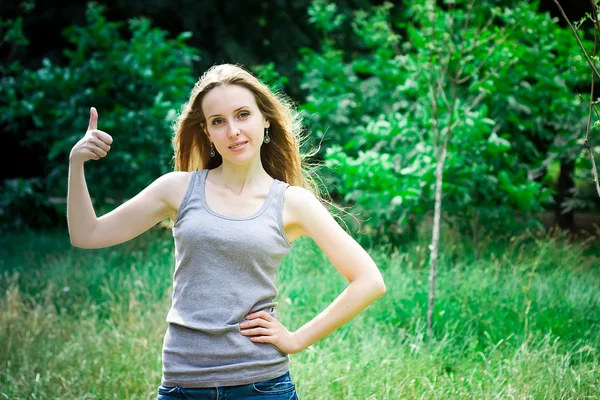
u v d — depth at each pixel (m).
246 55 10.30
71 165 2.34
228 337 2.28
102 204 8.40
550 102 6.99
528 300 4.95
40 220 9.16
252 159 2.44
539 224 6.69
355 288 2.35
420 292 5.17
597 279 5.76
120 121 8.10
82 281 6.08
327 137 7.59
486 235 6.90
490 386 3.71
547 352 4.02
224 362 2.28
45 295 5.63
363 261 2.37
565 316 4.73
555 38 6.96
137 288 5.70
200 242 2.30
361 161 6.25
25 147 9.98
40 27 10.87
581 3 9.50
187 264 2.33
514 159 6.75
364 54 10.48
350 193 6.48
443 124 6.21
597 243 7.79
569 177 9.30
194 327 2.28
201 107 2.46
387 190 6.23
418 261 6.28
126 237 2.43
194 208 2.37
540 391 3.60
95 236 2.38
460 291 5.24
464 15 6.50
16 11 10.60
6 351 4.36
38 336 4.63
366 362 4.02
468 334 4.54
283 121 2.58
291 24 10.54
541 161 7.14
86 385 3.93
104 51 8.80
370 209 6.41
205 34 10.64
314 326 2.36
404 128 6.64
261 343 2.32
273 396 2.32
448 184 6.16
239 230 2.30
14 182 8.97
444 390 3.72
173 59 8.68
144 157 7.98
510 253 6.41
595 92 7.14
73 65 8.84
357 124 7.71
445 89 6.70
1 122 9.32
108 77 8.42
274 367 2.33
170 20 10.83
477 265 6.00
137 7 10.23
